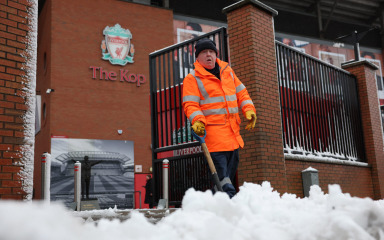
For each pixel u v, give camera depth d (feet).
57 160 53.47
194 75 13.07
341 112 27.09
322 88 25.67
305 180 20.43
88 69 58.49
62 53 57.11
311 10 89.20
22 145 12.35
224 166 12.48
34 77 13.12
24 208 2.67
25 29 13.16
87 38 59.41
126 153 58.44
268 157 18.48
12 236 2.28
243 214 5.17
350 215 4.82
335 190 5.84
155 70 22.68
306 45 85.66
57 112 54.95
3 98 12.21
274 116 19.57
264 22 20.74
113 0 62.64
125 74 61.31
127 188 57.16
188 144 19.74
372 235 4.76
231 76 13.57
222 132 12.67
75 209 24.36
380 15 95.71
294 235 4.57
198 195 5.11
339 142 25.89
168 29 66.74
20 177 12.12
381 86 94.48
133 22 63.67
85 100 57.36
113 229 3.65
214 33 20.03
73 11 59.21
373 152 28.76
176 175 20.36
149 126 61.41
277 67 21.42
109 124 58.39
